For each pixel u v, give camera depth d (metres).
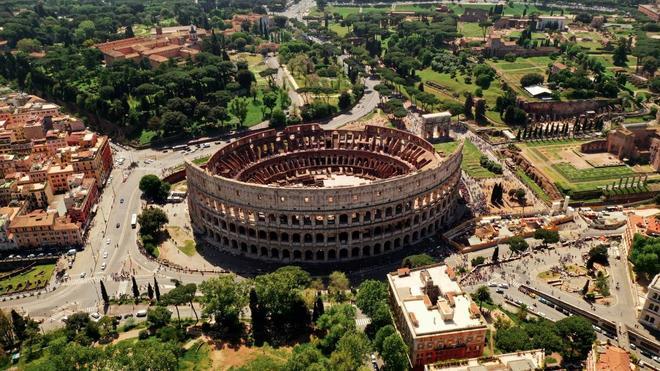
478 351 156.25
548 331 160.12
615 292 197.25
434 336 150.50
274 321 176.75
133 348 156.75
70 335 173.50
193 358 162.38
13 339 178.00
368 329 173.50
